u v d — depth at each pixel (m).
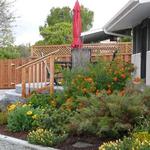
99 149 7.44
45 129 9.36
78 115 8.85
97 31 22.52
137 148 6.75
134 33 17.61
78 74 11.32
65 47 25.94
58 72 14.48
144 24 15.19
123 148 7.05
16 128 10.05
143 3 11.58
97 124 8.40
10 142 9.19
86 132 8.87
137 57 16.03
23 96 13.67
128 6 12.57
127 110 8.18
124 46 25.12
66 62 16.17
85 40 27.84
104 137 8.54
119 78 11.09
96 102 8.58
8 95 15.14
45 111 10.27
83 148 8.15
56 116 9.61
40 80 15.05
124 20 15.33
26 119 9.99
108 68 11.25
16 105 11.27
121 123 8.13
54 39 36.66
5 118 10.98
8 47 31.20
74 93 10.83
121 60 12.14
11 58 29.59
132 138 7.45
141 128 7.88
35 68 14.79
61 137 8.65
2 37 29.62
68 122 9.45
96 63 11.91
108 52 25.11
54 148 8.38
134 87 9.26
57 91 12.20
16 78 26.64
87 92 10.73
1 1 28.02
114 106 8.19
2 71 26.89
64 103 10.68
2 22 28.36
